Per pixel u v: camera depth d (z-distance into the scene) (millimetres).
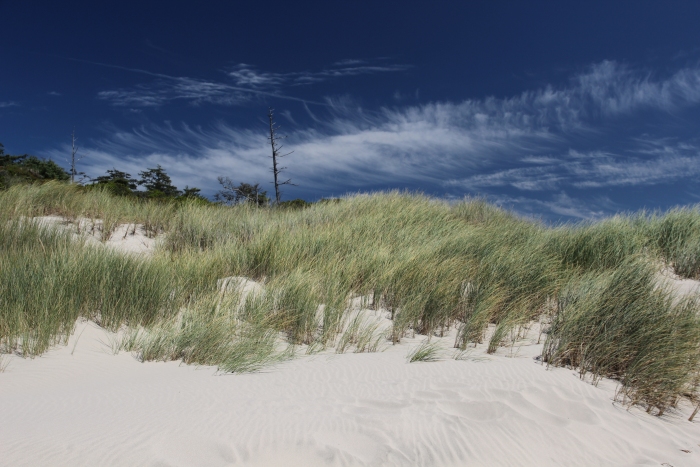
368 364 4762
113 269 6527
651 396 4047
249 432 2963
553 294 6883
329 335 5762
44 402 3451
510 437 3227
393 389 3926
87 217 10953
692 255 8625
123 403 3439
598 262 8227
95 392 3719
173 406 3385
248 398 3635
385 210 12078
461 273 7234
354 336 5789
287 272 7539
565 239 9203
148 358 4914
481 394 3803
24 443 2623
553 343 5234
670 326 4910
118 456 2535
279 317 6008
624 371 4609
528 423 3426
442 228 10164
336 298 6426
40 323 5012
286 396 3723
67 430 2857
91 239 9336
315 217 12188
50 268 6117
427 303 6270
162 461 2520
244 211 12078
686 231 9312
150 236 10594
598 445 3270
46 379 4121
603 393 4113
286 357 5023
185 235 10188
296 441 2883
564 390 4027
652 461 3109
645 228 9812
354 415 3330
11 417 3109
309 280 6723
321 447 2834
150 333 5402
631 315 5137
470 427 3281
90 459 2477
